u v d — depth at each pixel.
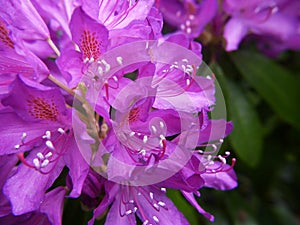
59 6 0.17
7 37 0.17
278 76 0.30
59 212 0.17
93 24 0.16
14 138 0.16
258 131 0.28
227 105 0.26
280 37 0.29
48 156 0.16
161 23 0.18
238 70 0.30
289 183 0.38
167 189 0.22
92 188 0.17
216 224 0.31
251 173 0.32
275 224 0.34
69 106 0.17
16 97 0.15
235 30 0.26
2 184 0.17
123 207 0.18
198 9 0.26
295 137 0.32
